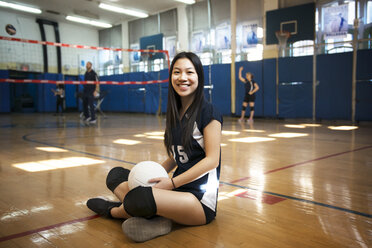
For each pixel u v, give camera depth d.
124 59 13.92
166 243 1.19
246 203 1.71
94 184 2.15
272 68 9.05
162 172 1.30
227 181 2.20
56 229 1.34
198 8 10.94
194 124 1.28
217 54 10.57
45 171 2.57
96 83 7.27
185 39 11.45
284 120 8.80
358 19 7.75
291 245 1.17
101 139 4.75
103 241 1.22
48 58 13.75
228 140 4.52
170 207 1.18
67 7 11.99
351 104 7.82
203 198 1.29
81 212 1.57
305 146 3.89
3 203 1.72
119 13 12.76
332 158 3.07
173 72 1.29
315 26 8.48
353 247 1.15
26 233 1.30
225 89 10.12
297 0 8.83
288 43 8.95
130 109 13.07
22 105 14.09
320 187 2.03
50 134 5.48
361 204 1.67
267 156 3.21
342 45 8.08
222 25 10.35
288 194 1.87
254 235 1.26
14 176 2.39
